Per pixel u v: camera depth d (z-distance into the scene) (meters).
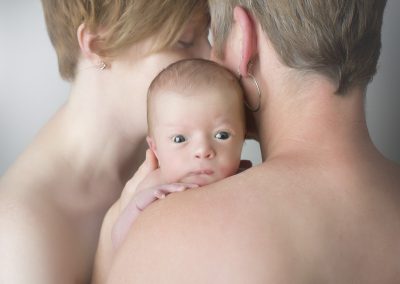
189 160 0.99
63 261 1.20
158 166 1.12
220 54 0.96
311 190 0.78
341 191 0.78
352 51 0.81
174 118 0.99
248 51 0.87
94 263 1.24
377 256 0.77
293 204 0.76
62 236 1.22
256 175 0.80
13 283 1.13
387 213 0.79
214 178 0.99
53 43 1.38
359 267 0.76
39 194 1.23
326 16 0.80
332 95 0.82
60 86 1.97
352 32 0.81
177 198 0.82
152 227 0.79
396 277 0.78
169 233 0.77
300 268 0.72
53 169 1.28
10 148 2.04
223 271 0.72
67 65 1.37
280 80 0.85
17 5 1.92
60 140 1.32
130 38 1.25
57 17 1.33
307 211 0.76
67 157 1.31
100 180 1.35
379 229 0.78
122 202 1.15
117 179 1.39
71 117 1.34
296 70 0.83
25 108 2.00
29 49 1.95
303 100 0.84
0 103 2.00
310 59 0.81
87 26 1.27
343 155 0.81
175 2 1.24
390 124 1.57
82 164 1.32
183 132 0.99
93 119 1.32
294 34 0.81
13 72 1.97
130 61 1.29
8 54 1.96
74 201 1.29
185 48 1.31
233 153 1.00
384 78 1.55
